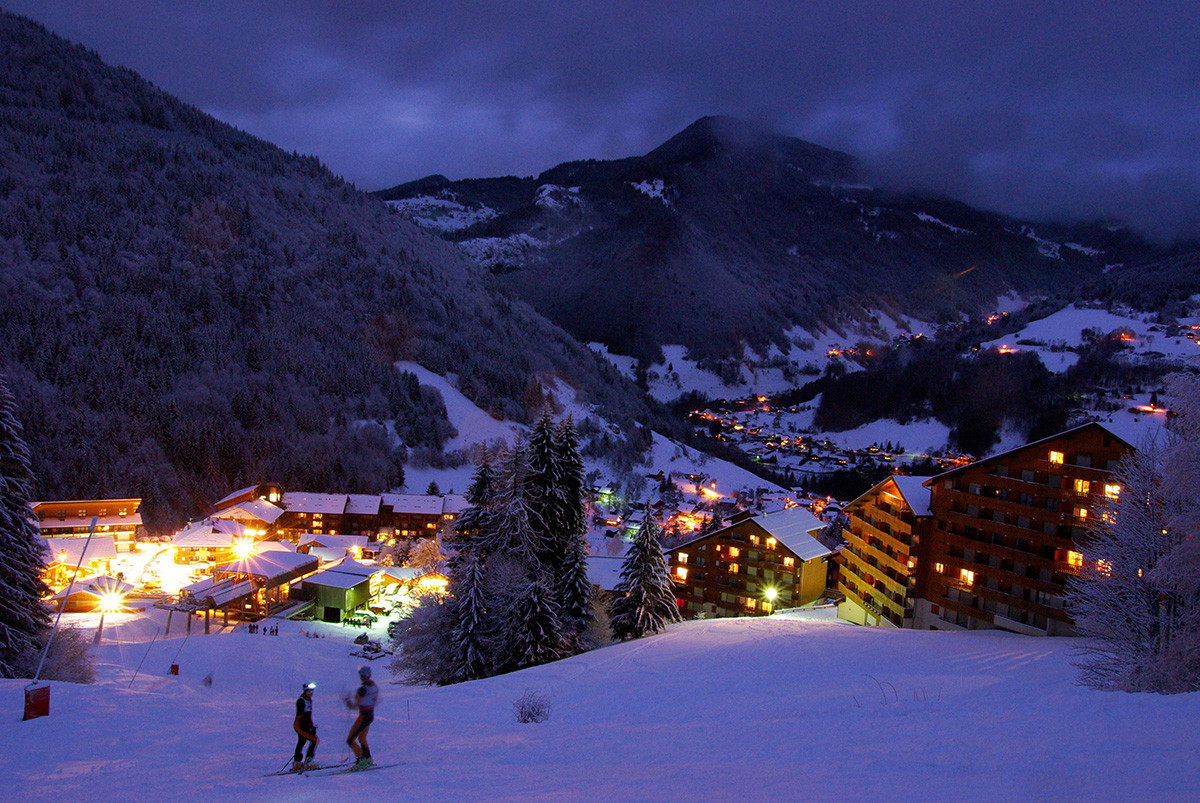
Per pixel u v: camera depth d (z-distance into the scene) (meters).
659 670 38.59
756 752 13.77
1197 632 25.91
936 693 25.00
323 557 101.88
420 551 104.56
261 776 13.59
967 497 53.72
